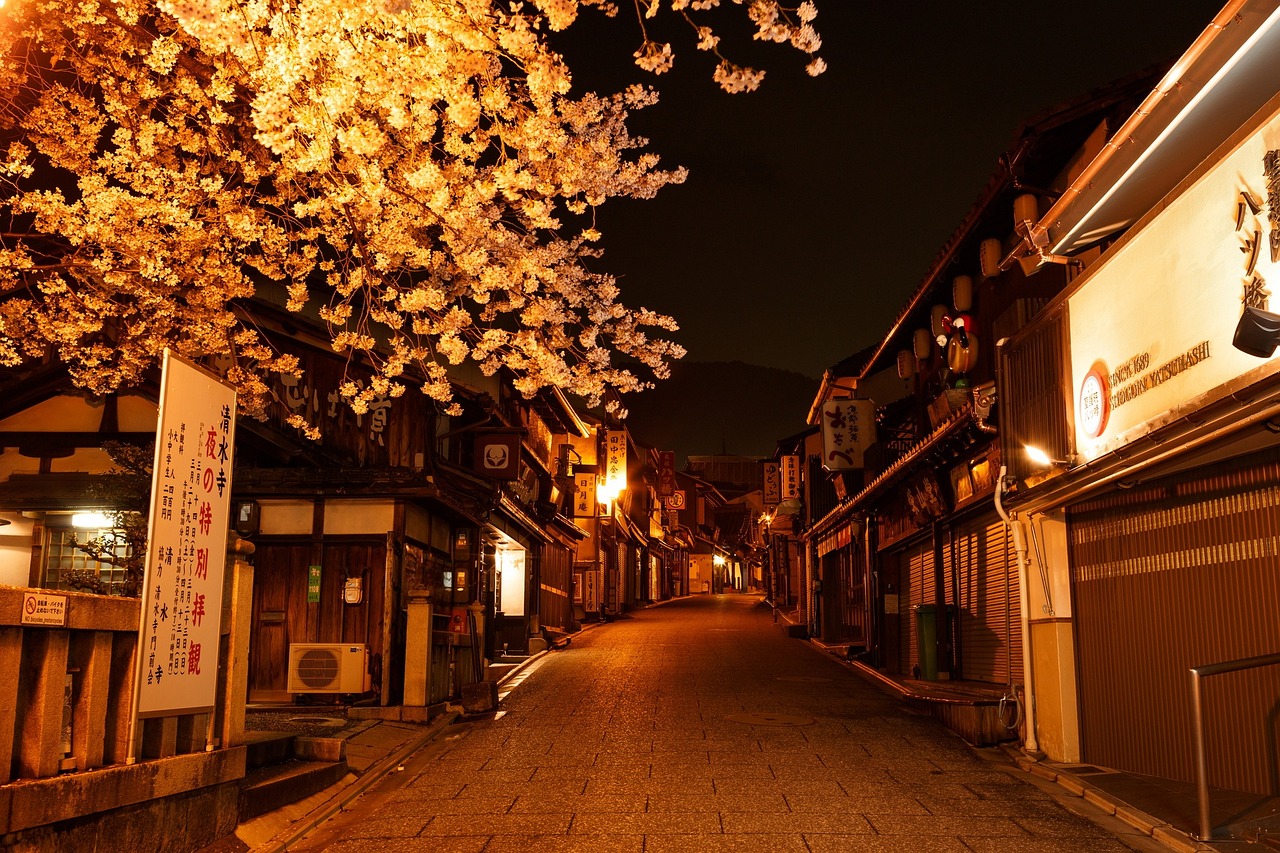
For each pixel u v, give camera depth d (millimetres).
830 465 25953
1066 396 10977
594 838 8305
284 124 8156
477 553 21000
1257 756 8250
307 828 9023
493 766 11641
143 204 9727
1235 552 8578
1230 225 7465
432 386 12523
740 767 11195
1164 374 8562
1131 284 9305
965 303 18188
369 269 10930
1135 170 9055
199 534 8203
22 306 11578
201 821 8039
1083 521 11203
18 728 6457
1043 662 11648
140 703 7328
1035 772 10766
